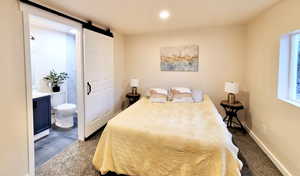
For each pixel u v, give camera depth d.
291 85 2.00
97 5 2.18
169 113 2.49
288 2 1.87
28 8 1.77
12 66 1.64
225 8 2.33
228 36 3.39
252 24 2.96
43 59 3.55
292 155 1.80
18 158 1.73
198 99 3.26
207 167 1.55
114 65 3.74
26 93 1.79
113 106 3.73
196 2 2.11
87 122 2.85
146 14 2.56
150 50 3.98
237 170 1.53
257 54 2.73
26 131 1.80
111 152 1.89
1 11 1.53
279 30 2.06
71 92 4.25
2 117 1.58
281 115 2.02
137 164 1.78
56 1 2.03
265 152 2.41
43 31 3.53
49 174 1.93
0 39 1.53
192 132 1.78
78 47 2.65
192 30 3.60
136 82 3.88
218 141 1.59
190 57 3.68
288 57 2.02
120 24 3.14
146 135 1.77
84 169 2.03
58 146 2.62
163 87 3.96
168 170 1.67
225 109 3.32
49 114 3.08
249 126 3.12
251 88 3.02
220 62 3.50
